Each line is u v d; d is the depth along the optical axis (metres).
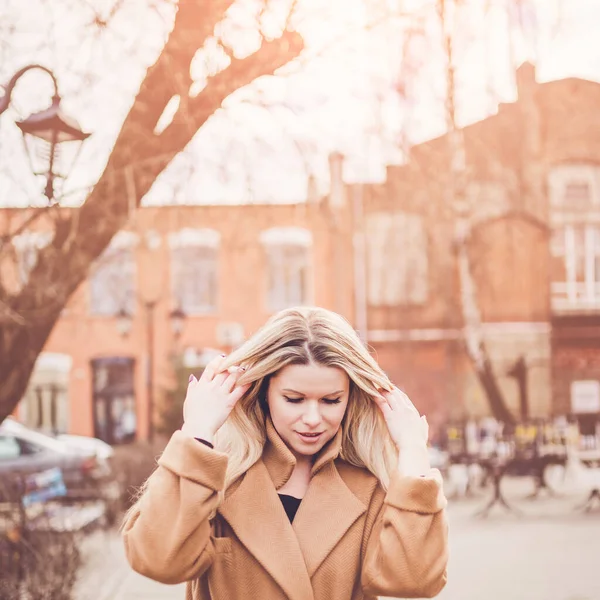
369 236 21.00
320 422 1.77
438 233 17.84
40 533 5.79
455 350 22.42
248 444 1.88
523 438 12.27
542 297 22.78
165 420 19.03
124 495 10.19
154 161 4.26
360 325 22.56
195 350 23.20
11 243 4.59
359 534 1.85
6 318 4.50
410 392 22.56
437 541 1.78
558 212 22.42
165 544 1.69
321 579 1.80
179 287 23.12
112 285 8.23
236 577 1.79
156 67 4.18
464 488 13.02
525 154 10.44
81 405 23.56
